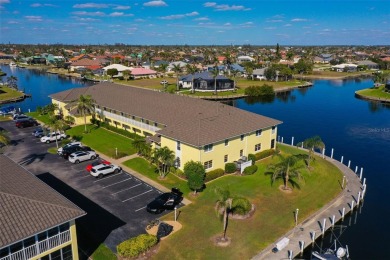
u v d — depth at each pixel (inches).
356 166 1950.1
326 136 2832.2
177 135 1798.7
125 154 2087.8
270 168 1662.2
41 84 5895.7
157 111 2292.1
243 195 1574.8
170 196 1455.5
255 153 2039.9
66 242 1031.6
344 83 6486.2
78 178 1742.1
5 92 4687.5
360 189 1706.4
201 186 1553.9
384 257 1229.7
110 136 2479.1
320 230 1332.4
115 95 2815.0
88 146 2260.1
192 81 5083.7
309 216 1422.2
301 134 2896.2
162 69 7175.2
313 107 4111.7
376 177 1946.4
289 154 2139.5
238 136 1892.2
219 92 5017.2
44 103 4192.9
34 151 2166.6
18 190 1076.5
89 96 2645.2
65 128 2679.6
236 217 1380.4
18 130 2657.5
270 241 1242.6
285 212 1439.5
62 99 2987.2
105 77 6574.8
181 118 2091.5
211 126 1859.0
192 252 1157.7
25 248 943.7
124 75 6333.7
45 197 1070.4
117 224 1314.0
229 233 1273.4
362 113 3762.3
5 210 959.6
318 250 1248.2
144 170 1846.7
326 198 1585.9
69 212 1019.3
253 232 1288.1
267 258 1154.7
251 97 4894.2
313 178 1766.7
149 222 1331.2
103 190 1605.6
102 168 1756.9
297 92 5374.0
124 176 1770.4
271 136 2145.7
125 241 1141.1
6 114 3243.1
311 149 1920.5
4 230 900.0
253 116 2108.8
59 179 1729.8
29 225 937.5
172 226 1301.7
